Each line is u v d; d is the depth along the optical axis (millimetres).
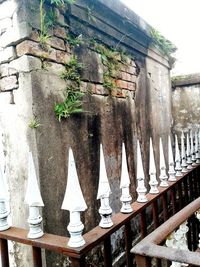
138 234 3246
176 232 1609
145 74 3822
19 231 1482
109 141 2932
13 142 2219
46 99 2178
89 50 2697
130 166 3285
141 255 1078
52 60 2256
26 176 2133
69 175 1269
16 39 2092
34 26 2113
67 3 2375
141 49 3641
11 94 2195
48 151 2158
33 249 1382
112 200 2930
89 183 2588
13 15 2105
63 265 2252
